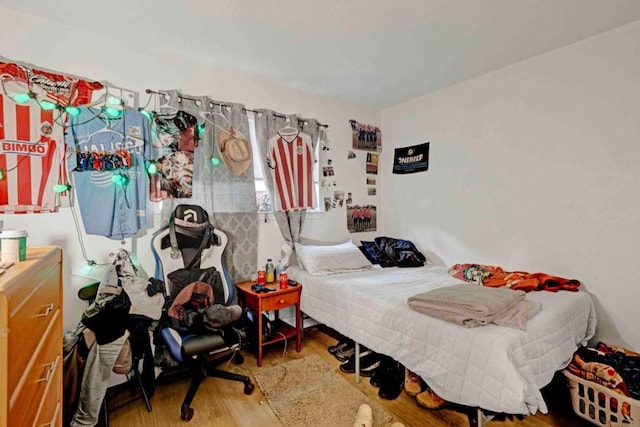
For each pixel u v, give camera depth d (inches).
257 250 109.7
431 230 127.0
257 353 95.3
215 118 99.5
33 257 44.9
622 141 80.4
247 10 72.4
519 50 92.0
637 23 77.4
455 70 105.2
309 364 94.2
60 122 76.1
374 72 106.5
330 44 88.0
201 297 85.5
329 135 130.5
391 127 143.3
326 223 130.0
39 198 73.9
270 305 94.6
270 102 113.4
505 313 63.4
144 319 76.1
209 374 81.9
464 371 57.6
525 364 54.5
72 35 78.6
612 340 82.7
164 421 69.9
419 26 79.4
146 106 88.4
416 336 67.8
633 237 79.4
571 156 89.0
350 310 86.4
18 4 69.6
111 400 77.4
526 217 98.7
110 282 74.0
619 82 80.4
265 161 109.9
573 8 72.2
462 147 115.8
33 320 38.7
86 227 79.0
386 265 121.2
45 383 44.0
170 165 90.6
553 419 70.1
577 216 88.4
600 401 65.9
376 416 70.3
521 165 99.5
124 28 79.4
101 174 80.7
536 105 95.7
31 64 73.6
